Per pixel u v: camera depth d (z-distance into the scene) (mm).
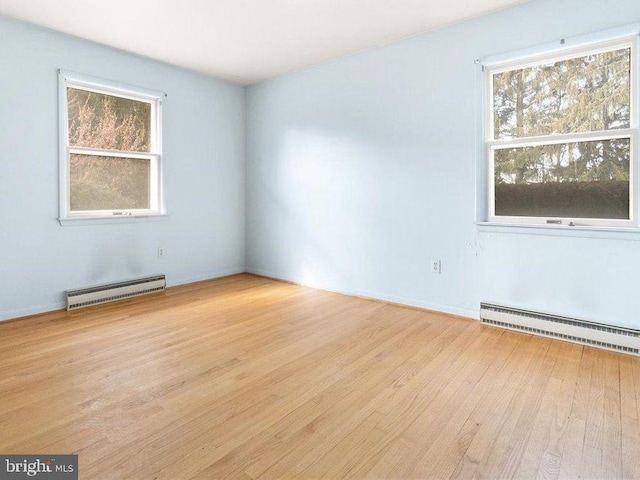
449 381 2182
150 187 4266
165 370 2314
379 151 3756
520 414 1846
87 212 3771
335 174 4145
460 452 1574
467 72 3152
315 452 1576
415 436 1682
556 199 2908
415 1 2838
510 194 3107
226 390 2080
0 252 3193
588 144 2754
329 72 4121
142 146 4156
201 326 3107
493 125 3164
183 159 4480
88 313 3445
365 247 3939
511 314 2973
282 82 4609
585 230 2693
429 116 3387
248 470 1470
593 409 1884
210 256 4863
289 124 4578
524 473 1453
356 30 3346
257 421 1793
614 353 2547
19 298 3316
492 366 2371
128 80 3924
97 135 3803
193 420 1797
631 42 2547
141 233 4156
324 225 4297
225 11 3010
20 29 3207
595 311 2705
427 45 3365
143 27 3305
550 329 2805
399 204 3643
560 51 2795
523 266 2988
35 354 2537
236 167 5086
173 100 4336
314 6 2926
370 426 1755
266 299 3936
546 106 2914
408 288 3645
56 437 1657
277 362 2436
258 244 5105
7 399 1966
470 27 3123
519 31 2902
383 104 3693
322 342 2770
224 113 4879
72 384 2131
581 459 1526
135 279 4020
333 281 4254
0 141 3150
